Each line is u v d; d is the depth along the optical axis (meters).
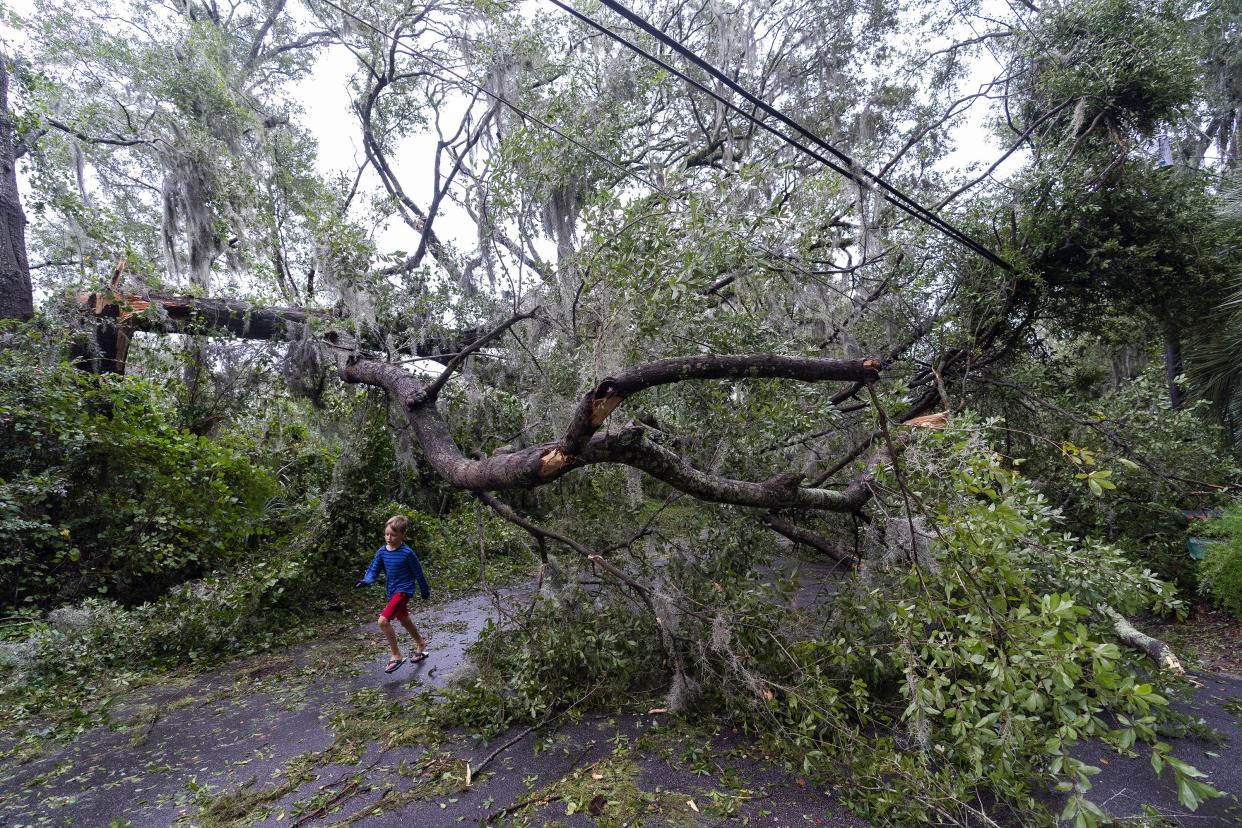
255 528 7.31
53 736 3.95
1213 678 4.80
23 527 5.59
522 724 3.95
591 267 4.31
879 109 9.09
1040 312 6.12
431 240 8.52
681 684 3.91
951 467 3.06
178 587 6.25
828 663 3.77
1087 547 3.45
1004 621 2.59
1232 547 5.66
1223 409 6.86
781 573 4.48
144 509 6.40
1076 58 6.47
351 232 6.33
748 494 3.64
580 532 5.18
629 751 3.55
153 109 8.82
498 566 8.55
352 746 3.72
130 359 8.54
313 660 5.43
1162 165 6.04
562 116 6.83
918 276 6.16
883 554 3.92
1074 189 5.55
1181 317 6.36
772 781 3.23
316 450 9.39
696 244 4.20
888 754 3.00
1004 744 2.52
